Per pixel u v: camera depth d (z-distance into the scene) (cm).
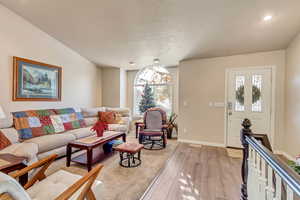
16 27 288
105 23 289
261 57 351
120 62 486
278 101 337
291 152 299
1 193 67
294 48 289
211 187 205
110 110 491
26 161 207
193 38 313
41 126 297
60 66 385
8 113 281
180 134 427
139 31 304
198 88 408
